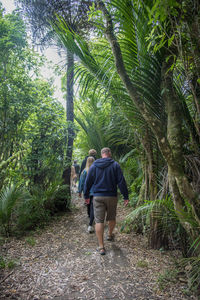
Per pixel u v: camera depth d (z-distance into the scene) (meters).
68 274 2.39
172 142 2.16
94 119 6.16
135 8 2.10
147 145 2.91
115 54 2.05
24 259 2.72
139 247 3.04
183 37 1.83
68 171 5.39
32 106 4.53
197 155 2.34
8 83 4.34
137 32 2.26
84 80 3.03
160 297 1.97
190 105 2.71
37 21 4.18
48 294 2.04
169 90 2.24
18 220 3.67
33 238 3.44
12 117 4.29
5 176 4.21
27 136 4.55
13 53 4.75
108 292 2.07
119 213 4.73
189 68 1.99
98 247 3.11
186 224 2.16
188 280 2.12
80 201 6.34
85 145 7.46
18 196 3.60
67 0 3.57
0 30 4.31
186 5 1.72
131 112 2.66
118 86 2.65
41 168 4.66
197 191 2.17
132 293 2.04
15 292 2.04
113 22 2.28
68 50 2.79
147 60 2.38
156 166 2.97
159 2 1.50
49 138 4.63
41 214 4.28
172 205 2.40
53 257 2.80
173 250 2.89
